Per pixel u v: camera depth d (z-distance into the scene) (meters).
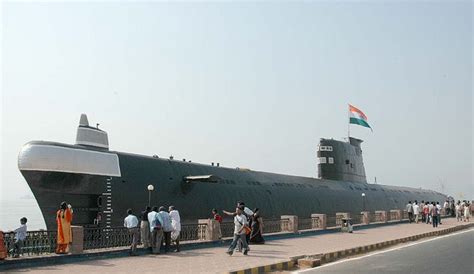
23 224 12.89
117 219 17.17
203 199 21.69
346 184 37.34
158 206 18.92
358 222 31.17
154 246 15.14
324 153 36.25
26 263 12.11
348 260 15.16
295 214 28.73
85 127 17.56
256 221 18.77
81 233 13.48
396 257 15.59
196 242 17.02
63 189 15.74
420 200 52.28
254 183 27.08
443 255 15.85
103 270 11.72
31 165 15.05
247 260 13.73
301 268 13.42
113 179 17.22
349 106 37.81
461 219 39.16
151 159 20.09
